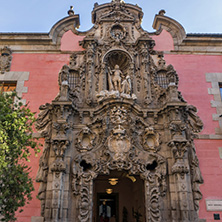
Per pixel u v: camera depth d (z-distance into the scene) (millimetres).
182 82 13844
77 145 11773
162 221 10766
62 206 10633
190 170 11594
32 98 13250
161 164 11508
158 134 12016
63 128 11539
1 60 14047
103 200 17250
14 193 8359
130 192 16797
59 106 11891
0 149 8164
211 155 12211
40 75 13797
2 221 8453
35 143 9203
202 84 13836
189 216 10445
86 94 13086
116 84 13164
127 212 16297
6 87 13797
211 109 13266
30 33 14430
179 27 14898
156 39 14836
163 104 12391
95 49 14133
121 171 12031
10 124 8828
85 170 11648
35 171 11602
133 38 14602
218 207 11250
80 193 10906
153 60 14094
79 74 13477
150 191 11086
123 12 15164
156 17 15289
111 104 12367
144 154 11773
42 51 14367
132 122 12117
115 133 11711
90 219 10625
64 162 11070
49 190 10828
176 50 14547
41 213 10648
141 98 13148
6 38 14414
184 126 11609
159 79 13773
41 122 12461
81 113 12297
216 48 14781
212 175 11820
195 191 11258
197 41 14742
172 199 10891
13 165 8500
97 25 14836
